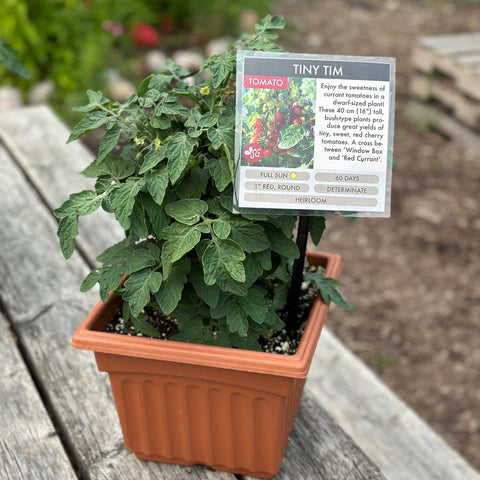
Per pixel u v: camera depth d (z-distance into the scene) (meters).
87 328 1.16
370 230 3.57
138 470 1.26
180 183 1.09
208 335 1.14
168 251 1.00
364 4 6.75
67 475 1.25
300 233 1.14
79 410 1.40
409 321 2.95
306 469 1.27
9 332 1.60
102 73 4.42
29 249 1.89
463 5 6.74
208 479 1.24
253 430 1.16
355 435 1.83
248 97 1.02
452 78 4.26
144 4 5.46
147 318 1.23
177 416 1.19
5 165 2.29
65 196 2.13
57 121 2.65
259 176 1.04
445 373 2.70
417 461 1.78
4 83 4.23
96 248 1.92
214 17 5.83
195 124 1.03
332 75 1.03
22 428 1.35
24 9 4.17
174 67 1.22
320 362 2.06
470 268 3.27
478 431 2.46
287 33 5.85
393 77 1.03
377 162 1.05
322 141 1.04
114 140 1.05
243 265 1.08
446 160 4.11
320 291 1.24
